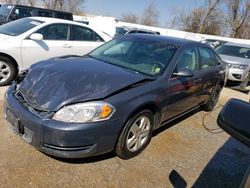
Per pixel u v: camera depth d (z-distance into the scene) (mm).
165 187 2936
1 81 5371
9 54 5277
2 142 3258
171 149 3760
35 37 5512
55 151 2686
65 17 11617
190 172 3295
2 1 28797
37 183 2680
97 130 2719
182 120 4980
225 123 1684
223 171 3438
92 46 6590
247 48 9953
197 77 4371
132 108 2969
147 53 3971
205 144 4129
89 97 2766
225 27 37469
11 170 2799
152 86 3314
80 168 2988
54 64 3439
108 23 18328
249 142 1558
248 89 9258
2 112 4090
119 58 3986
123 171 3068
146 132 3436
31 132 2736
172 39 4375
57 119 2654
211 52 5168
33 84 3039
